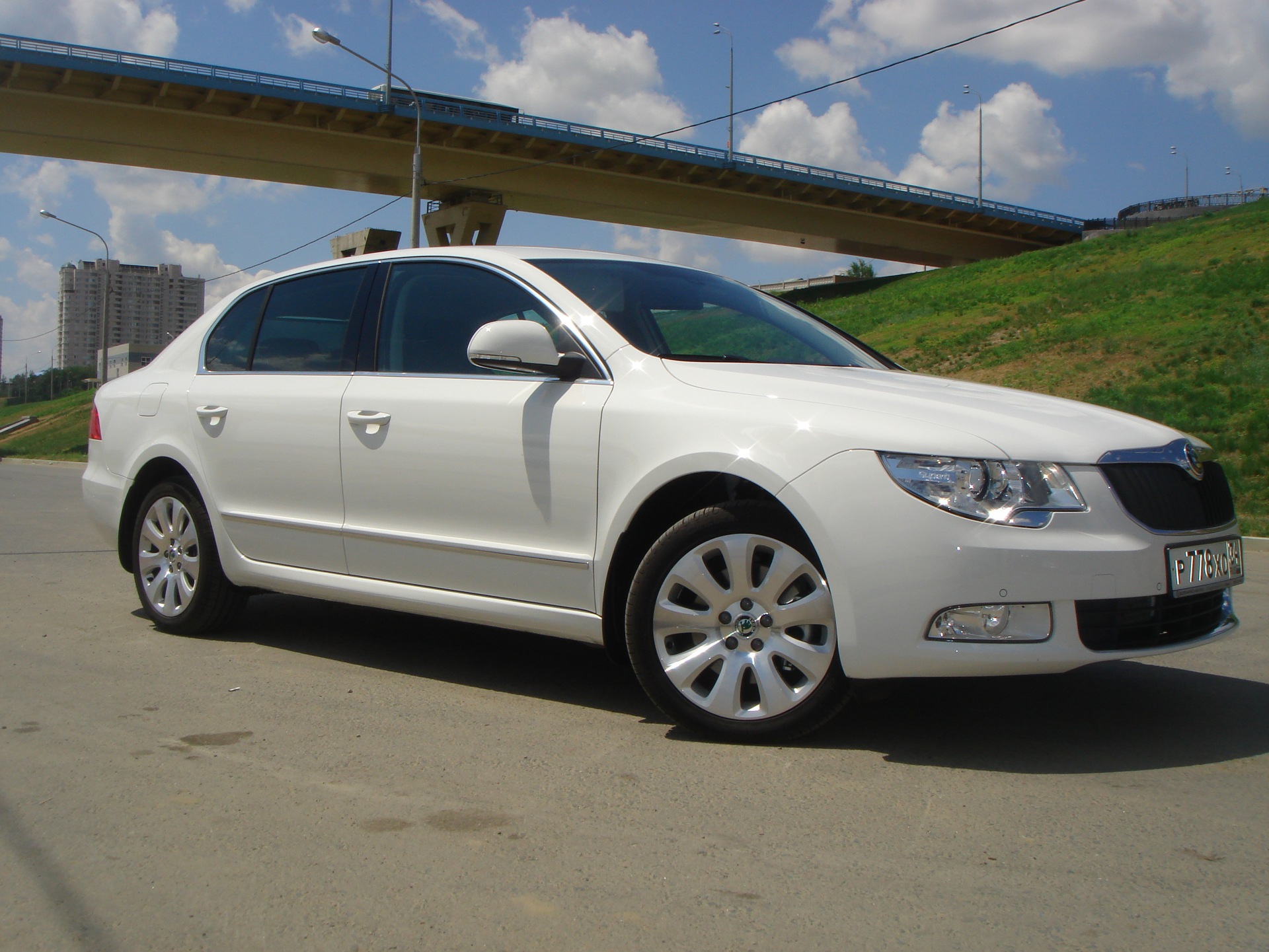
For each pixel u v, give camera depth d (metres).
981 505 3.08
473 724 3.64
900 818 2.81
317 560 4.46
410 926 2.24
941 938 2.18
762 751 3.35
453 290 4.30
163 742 3.44
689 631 3.46
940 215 62.38
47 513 11.77
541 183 50.00
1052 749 3.38
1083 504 3.12
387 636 5.06
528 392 3.85
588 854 2.59
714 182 53.69
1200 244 38.44
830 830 2.72
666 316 4.05
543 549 3.76
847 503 3.17
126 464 5.29
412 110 42.84
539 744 3.42
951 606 3.06
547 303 4.00
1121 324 27.23
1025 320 31.08
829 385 3.49
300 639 4.98
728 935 2.20
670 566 3.46
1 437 53.84
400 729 3.58
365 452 4.25
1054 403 3.62
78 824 2.77
